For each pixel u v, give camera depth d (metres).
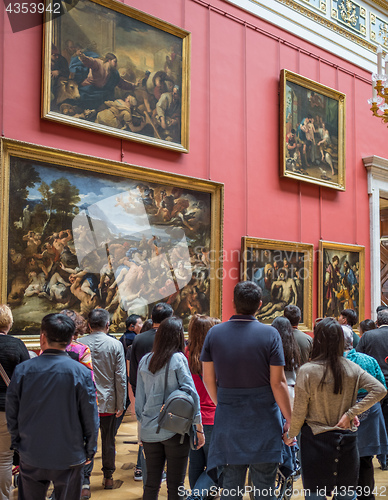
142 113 9.04
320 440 3.66
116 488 5.46
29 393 3.31
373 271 14.22
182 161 9.75
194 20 10.15
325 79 13.16
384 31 15.33
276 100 11.75
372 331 6.56
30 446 3.27
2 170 7.14
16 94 7.48
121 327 8.52
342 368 3.66
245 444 3.48
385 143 15.23
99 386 5.30
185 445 3.93
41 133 7.74
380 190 14.76
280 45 11.97
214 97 10.42
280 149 11.66
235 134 10.79
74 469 3.40
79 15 8.20
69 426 3.33
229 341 3.68
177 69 9.64
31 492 3.34
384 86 8.80
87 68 8.28
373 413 4.72
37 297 7.49
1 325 4.41
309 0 12.84
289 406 3.60
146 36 9.16
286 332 5.01
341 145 13.21
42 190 7.67
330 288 12.76
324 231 12.84
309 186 12.52
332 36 13.45
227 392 3.63
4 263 7.09
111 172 8.52
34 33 7.73
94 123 8.31
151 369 4.01
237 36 11.00
